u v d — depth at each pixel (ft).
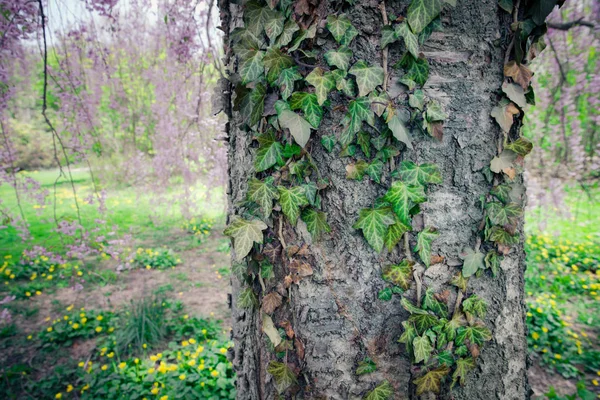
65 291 14.25
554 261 14.80
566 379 8.85
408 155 3.87
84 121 12.85
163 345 10.53
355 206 3.90
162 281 15.23
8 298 11.37
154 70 16.25
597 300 12.22
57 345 10.67
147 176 20.61
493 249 4.07
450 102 3.88
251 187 3.91
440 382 4.07
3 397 8.68
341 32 3.56
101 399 8.14
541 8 3.70
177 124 17.21
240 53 3.83
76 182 34.71
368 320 4.02
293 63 3.68
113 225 20.80
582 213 19.71
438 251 4.01
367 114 3.68
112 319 11.60
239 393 4.99
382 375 4.07
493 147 3.99
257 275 4.16
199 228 21.66
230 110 4.71
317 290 4.03
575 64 14.62
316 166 3.85
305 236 3.97
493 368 4.23
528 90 3.95
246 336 4.69
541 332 10.17
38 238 19.43
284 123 3.59
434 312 4.00
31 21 9.41
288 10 3.68
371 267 3.97
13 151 12.16
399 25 3.56
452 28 3.82
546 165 16.65
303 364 4.12
